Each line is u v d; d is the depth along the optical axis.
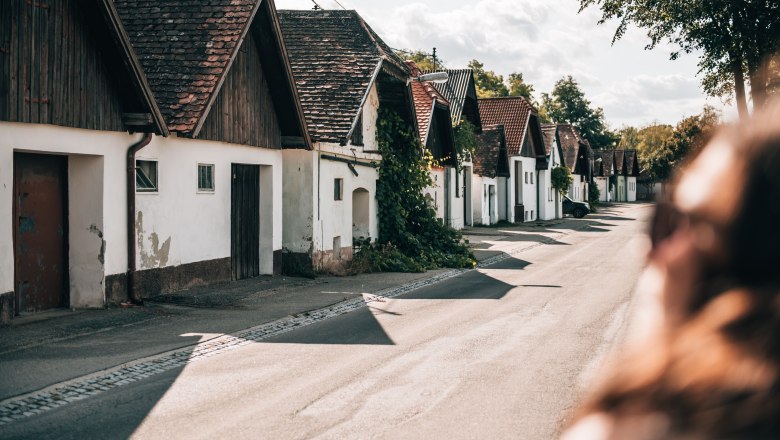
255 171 19.09
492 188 51.03
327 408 7.38
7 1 10.97
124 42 12.68
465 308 14.51
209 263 16.84
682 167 0.88
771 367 0.74
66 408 7.39
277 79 18.86
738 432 0.74
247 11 16.81
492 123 56.31
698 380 0.77
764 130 0.82
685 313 0.83
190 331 11.58
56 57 11.94
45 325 11.54
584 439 0.81
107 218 13.34
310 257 20.42
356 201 24.45
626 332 11.66
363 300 15.73
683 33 27.55
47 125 11.84
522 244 33.94
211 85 15.49
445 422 6.86
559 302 15.34
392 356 9.89
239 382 8.49
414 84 34.56
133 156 13.81
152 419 7.03
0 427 6.72
